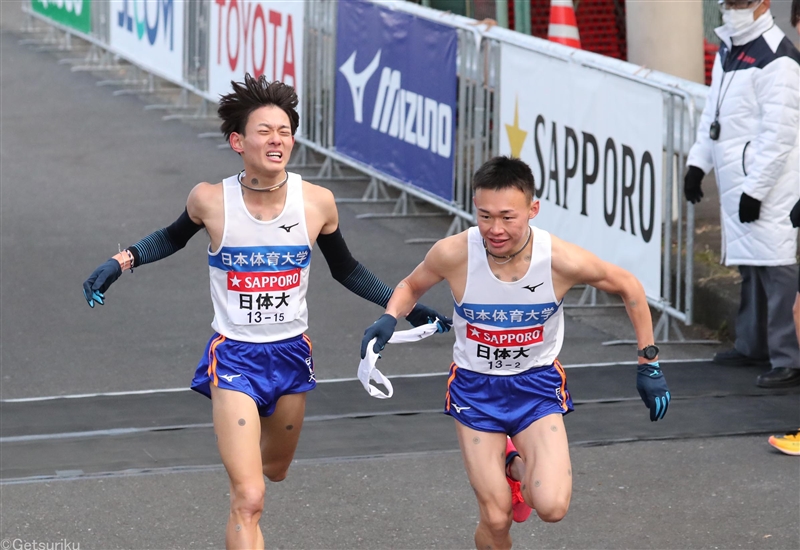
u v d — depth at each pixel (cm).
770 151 2389
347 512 1903
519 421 1547
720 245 3259
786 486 1992
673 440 2191
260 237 1543
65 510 1886
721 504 1927
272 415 1633
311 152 4719
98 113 5412
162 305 3080
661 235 2744
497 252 1467
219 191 1550
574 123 2994
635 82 2739
